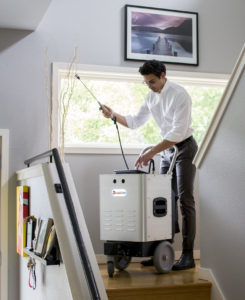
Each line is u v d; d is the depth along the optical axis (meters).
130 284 2.76
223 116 2.68
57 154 2.30
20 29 3.82
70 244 2.10
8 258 3.67
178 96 3.25
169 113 3.32
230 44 4.27
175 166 3.41
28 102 3.80
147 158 3.20
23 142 3.77
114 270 3.22
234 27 4.30
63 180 2.17
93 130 4.01
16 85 3.79
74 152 3.83
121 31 4.02
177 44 4.13
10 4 3.29
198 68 4.18
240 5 4.33
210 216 2.81
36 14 3.48
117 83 4.12
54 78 3.82
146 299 2.69
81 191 3.83
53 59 3.86
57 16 3.90
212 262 2.79
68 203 2.07
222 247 2.68
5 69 3.78
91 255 2.14
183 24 4.16
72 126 3.96
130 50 4.01
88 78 4.00
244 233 2.46
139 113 3.68
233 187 2.57
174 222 3.21
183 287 2.73
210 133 2.79
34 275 2.85
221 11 4.28
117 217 3.03
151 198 2.98
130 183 2.99
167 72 4.06
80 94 4.00
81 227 2.22
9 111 3.76
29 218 2.81
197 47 4.17
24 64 3.81
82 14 3.95
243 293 2.46
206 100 4.33
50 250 2.28
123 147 3.95
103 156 3.90
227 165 2.63
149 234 2.95
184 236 3.26
